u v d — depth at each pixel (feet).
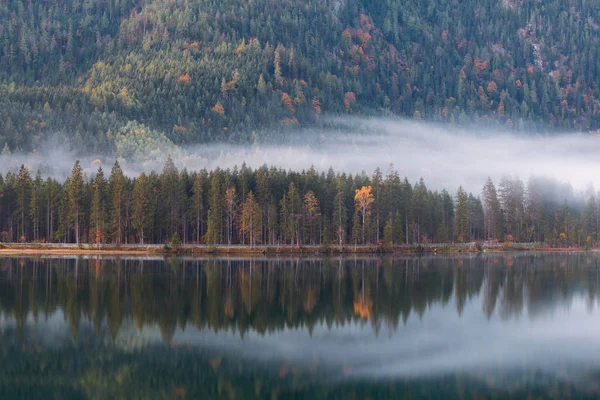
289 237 561.43
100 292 312.29
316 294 317.01
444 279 379.96
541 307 287.89
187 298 299.79
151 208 548.31
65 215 561.84
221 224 562.25
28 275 369.30
